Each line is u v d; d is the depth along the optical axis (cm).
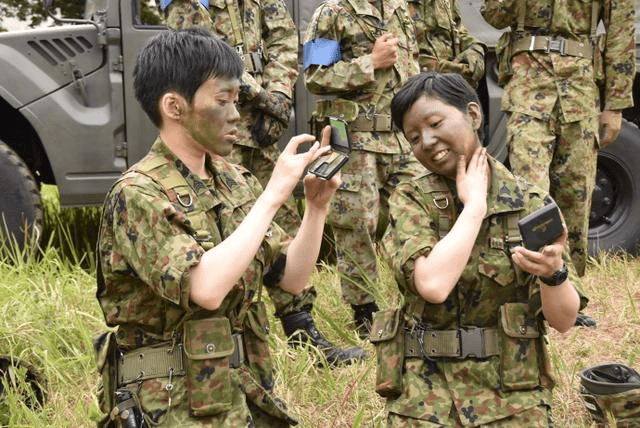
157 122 187
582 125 370
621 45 374
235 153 342
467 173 203
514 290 207
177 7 338
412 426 204
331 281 401
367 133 342
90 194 427
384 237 212
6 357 294
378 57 335
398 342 210
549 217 189
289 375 302
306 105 432
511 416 203
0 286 365
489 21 382
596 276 421
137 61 187
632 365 315
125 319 186
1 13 432
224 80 182
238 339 191
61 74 423
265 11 354
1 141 425
